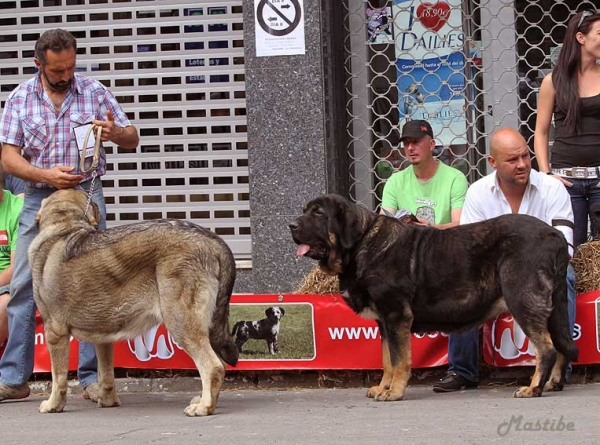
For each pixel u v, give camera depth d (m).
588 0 13.34
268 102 12.88
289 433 8.04
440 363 10.48
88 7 13.70
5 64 13.91
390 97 13.62
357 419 8.59
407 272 9.41
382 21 13.53
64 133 10.06
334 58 13.05
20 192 11.85
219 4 13.39
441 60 13.59
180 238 8.98
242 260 13.45
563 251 9.30
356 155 13.53
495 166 10.11
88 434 8.26
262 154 12.95
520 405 8.95
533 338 9.29
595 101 10.70
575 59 10.77
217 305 9.06
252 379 10.86
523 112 13.55
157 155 13.64
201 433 8.14
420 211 11.38
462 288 9.45
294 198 12.91
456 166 13.70
